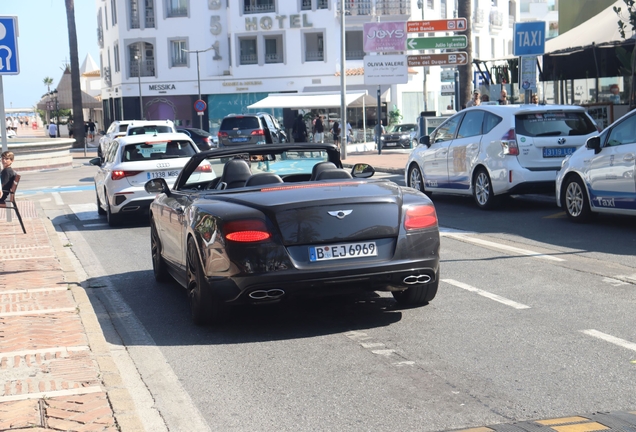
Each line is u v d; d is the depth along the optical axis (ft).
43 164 120.78
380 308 25.20
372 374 18.67
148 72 211.00
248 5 198.29
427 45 105.09
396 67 126.72
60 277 30.94
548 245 35.73
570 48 76.54
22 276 31.35
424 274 22.61
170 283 31.73
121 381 17.52
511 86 93.56
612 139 39.88
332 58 192.65
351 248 21.84
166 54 208.64
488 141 48.78
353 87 190.19
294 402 17.02
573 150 47.37
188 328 24.02
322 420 15.85
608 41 72.43
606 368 18.40
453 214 48.62
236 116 117.19
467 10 104.58
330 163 26.81
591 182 40.81
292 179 27.35
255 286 21.39
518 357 19.52
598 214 45.21
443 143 53.88
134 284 31.83
